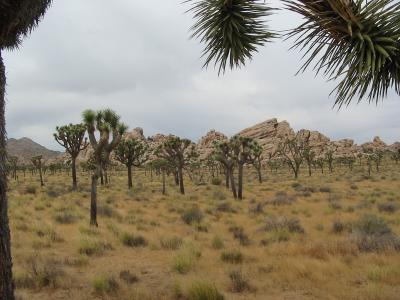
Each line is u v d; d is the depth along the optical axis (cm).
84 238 1218
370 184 4575
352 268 884
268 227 1519
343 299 693
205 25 417
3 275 358
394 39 311
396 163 9044
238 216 2102
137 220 1850
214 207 2450
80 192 3394
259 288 770
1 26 364
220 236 1386
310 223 1716
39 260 955
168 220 1942
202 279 781
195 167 7038
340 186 4322
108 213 1986
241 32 420
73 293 733
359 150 13788
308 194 3172
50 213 1933
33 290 753
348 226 1484
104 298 703
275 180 5847
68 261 986
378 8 305
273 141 13312
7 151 389
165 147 3722
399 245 1044
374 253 1000
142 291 736
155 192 3900
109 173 8688
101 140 1606
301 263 897
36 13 396
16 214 1672
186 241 1257
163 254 1129
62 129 3544
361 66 308
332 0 305
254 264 979
